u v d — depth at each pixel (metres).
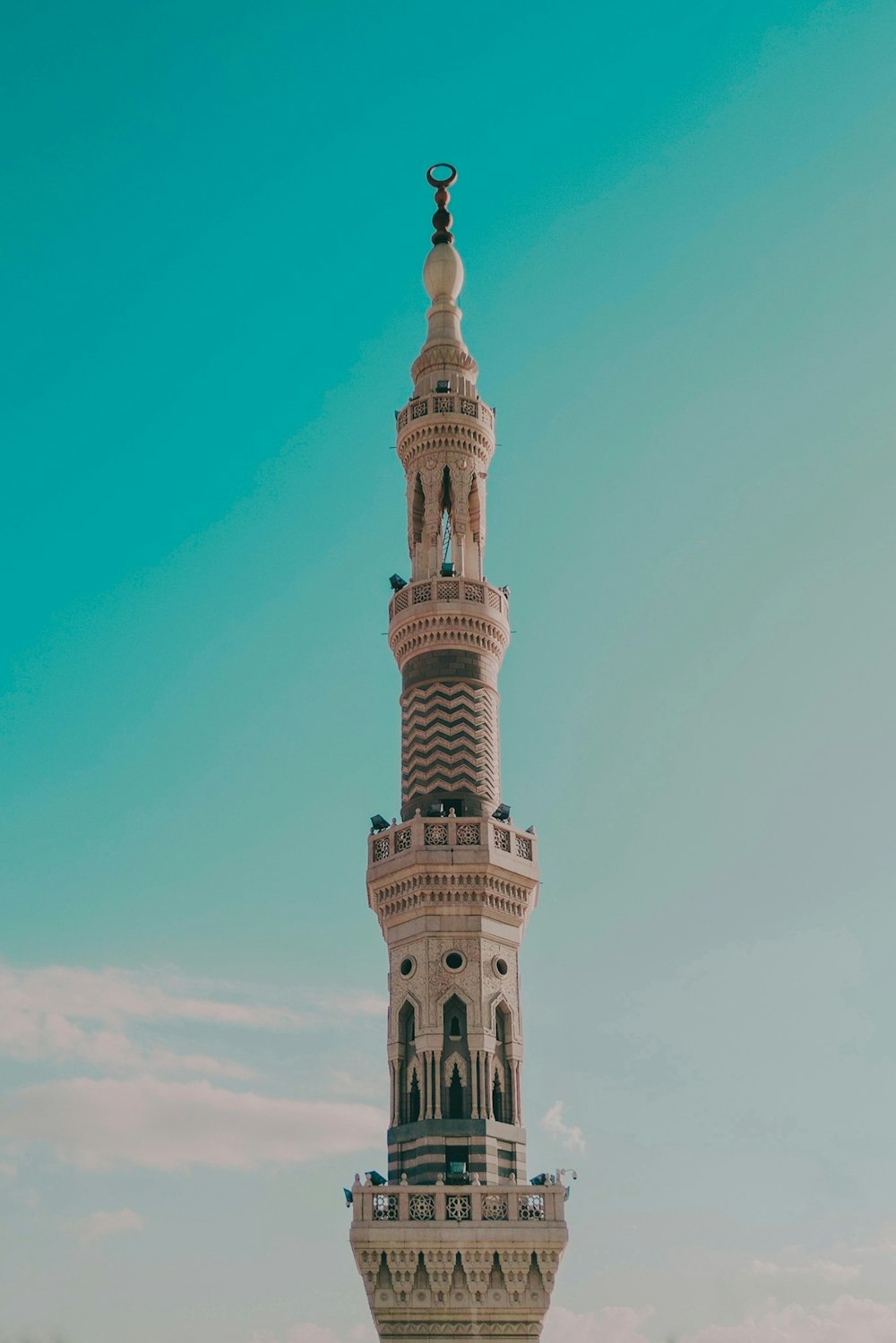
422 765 80.00
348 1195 69.94
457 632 81.94
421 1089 72.62
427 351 90.00
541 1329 67.81
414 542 87.00
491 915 76.56
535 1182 72.00
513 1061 74.94
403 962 76.38
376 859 79.06
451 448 86.62
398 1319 67.38
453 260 92.56
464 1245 67.88
